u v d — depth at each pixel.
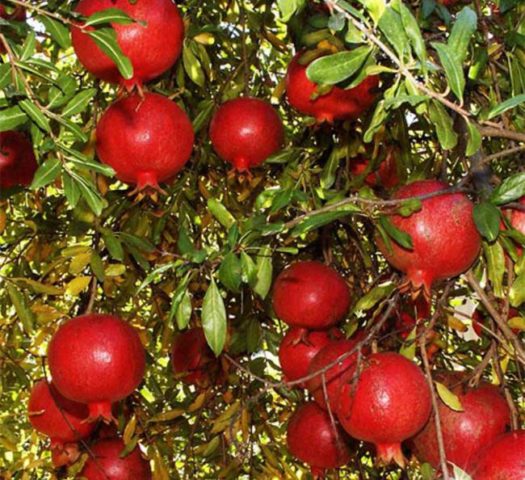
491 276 1.06
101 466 1.36
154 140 1.09
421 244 1.01
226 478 1.43
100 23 0.90
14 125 0.90
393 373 1.00
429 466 0.99
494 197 0.99
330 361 1.08
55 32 0.92
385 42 0.93
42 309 1.33
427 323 1.16
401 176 1.39
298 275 1.21
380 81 1.23
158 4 1.04
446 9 1.16
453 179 1.43
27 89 0.90
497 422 1.03
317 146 1.42
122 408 1.41
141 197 1.12
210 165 1.55
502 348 1.11
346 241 1.58
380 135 1.32
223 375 1.50
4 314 1.55
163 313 1.54
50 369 1.15
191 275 1.04
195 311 1.51
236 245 1.02
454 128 1.19
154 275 1.02
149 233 1.48
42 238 1.58
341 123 1.36
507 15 1.15
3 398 1.68
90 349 1.13
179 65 1.31
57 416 1.28
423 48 0.88
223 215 1.10
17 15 1.06
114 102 1.11
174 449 1.75
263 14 1.47
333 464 1.25
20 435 1.63
